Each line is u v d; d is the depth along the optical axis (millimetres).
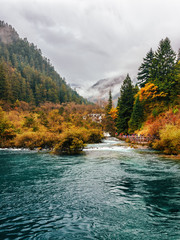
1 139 26594
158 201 6066
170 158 15008
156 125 24547
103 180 8664
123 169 11039
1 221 4684
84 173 10117
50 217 4926
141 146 24406
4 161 14258
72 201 6090
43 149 23156
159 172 10195
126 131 42125
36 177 9305
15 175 9727
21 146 25000
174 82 34000
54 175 9703
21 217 4922
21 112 66250
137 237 3926
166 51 38562
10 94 76062
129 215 5043
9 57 177000
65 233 4105
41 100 104250
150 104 38938
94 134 32688
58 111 73500
